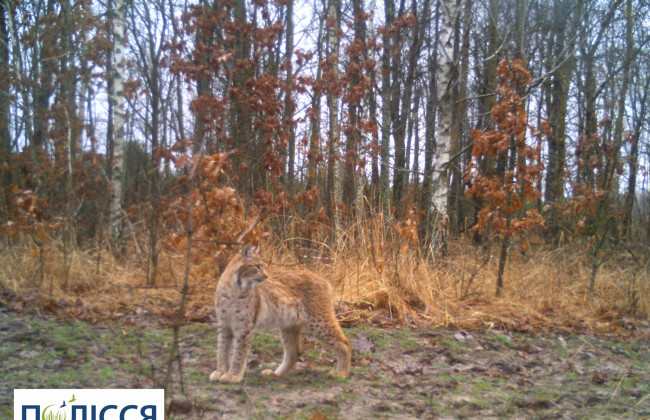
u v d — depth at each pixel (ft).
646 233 48.06
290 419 15.43
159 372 18.22
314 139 37.86
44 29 39.73
